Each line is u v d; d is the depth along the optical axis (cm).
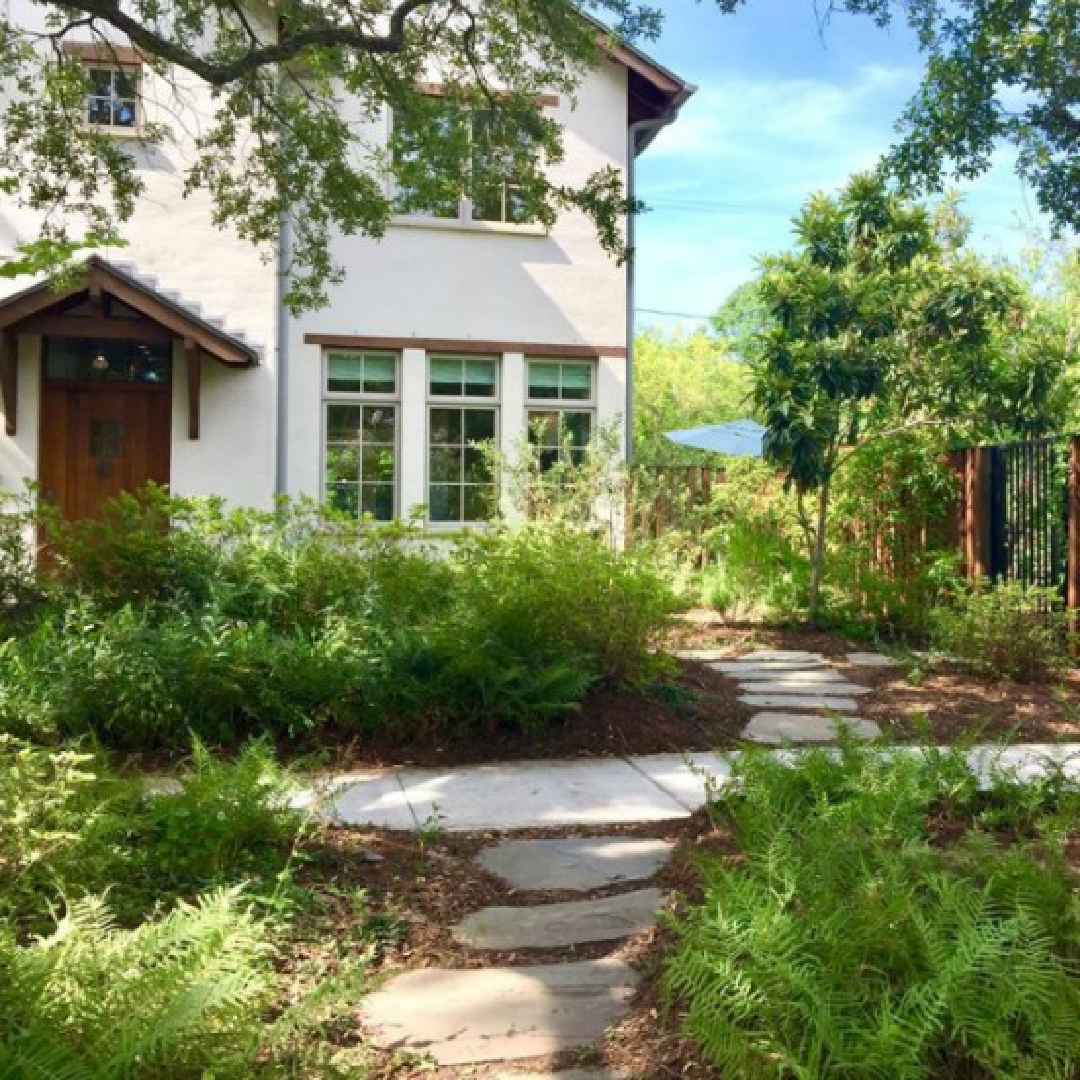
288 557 812
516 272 1450
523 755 678
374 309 1405
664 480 1302
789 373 1146
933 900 318
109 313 1267
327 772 630
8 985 239
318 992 272
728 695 855
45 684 641
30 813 366
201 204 1352
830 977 267
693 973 284
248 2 1301
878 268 1208
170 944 269
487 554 799
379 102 1069
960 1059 256
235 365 1313
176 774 561
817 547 1201
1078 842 396
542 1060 299
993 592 986
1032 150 1216
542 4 942
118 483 1326
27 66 1209
